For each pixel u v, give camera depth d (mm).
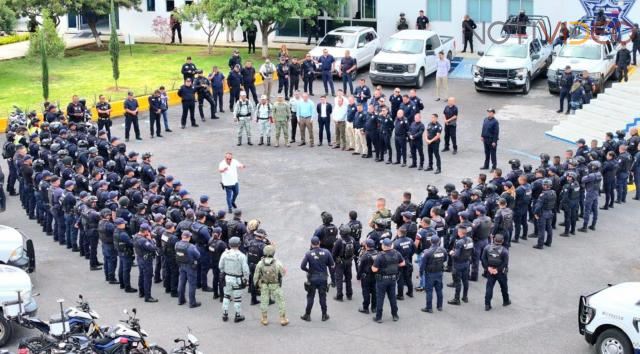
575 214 22203
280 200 24609
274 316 17828
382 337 16875
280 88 35812
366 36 40094
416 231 18969
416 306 18344
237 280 17281
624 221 23422
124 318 17734
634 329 15219
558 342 16656
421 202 22828
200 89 32594
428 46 37656
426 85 37719
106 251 19344
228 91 37250
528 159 28109
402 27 42375
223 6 40500
